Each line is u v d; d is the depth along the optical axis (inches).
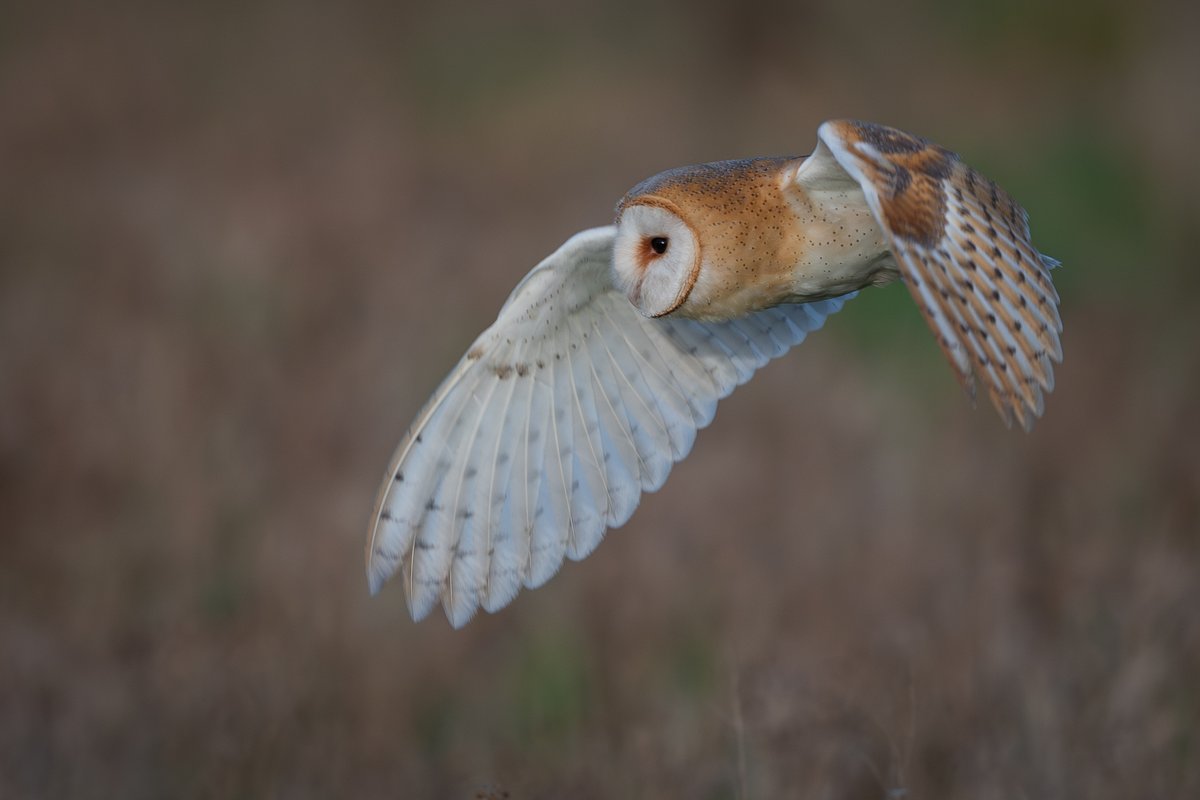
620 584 466.0
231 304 765.3
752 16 1378.0
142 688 411.5
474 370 331.0
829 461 564.4
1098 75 1293.1
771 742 350.0
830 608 443.8
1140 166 1013.2
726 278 306.8
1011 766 353.1
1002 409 268.8
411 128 1238.9
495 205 979.9
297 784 383.2
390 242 866.8
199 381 641.6
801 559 477.7
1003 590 434.0
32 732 400.5
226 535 520.7
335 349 702.5
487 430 333.1
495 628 466.6
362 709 423.8
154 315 754.8
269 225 893.8
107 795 380.5
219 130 1233.4
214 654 425.7
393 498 329.4
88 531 537.3
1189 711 379.2
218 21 1581.0
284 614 453.4
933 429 610.2
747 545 487.5
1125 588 436.1
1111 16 1321.4
